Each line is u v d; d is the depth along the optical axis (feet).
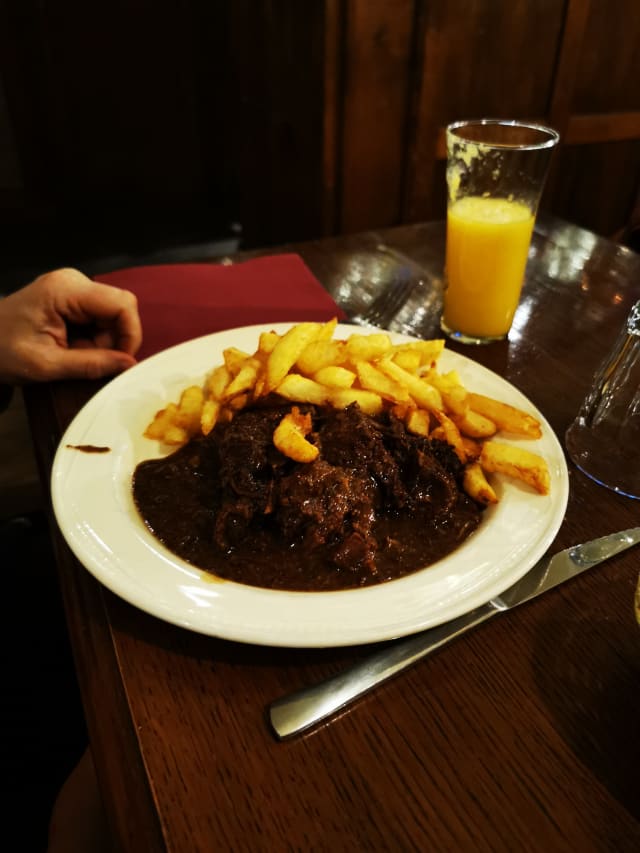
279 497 1.13
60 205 5.96
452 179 1.78
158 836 0.77
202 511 1.16
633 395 1.35
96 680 0.95
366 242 2.39
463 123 1.85
